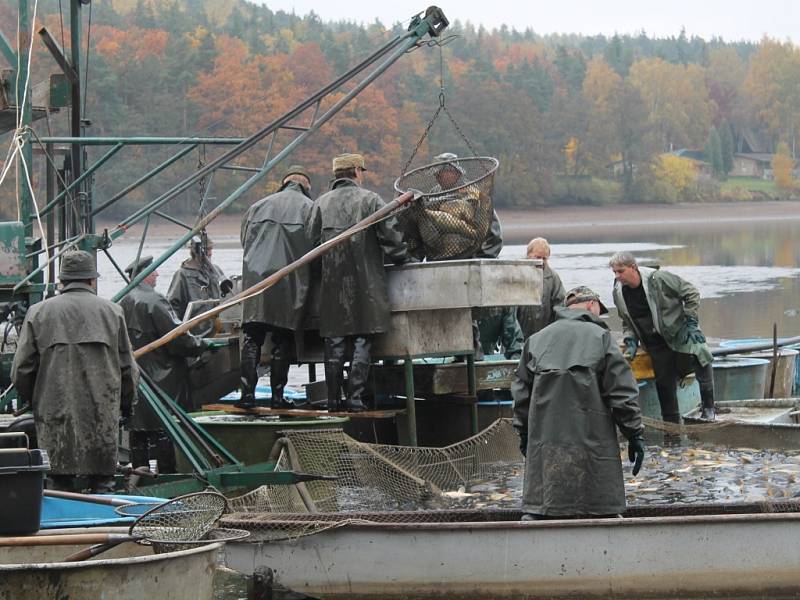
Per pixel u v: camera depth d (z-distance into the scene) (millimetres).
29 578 7742
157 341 12938
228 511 10289
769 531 10156
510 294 13875
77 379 10930
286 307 13867
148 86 79188
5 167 13367
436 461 13188
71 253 11211
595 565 10023
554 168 160125
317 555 10195
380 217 13359
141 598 8047
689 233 115250
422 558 10094
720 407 17844
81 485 11523
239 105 82438
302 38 144375
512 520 10656
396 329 13836
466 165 14828
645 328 16172
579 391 10125
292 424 13328
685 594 10078
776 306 38312
